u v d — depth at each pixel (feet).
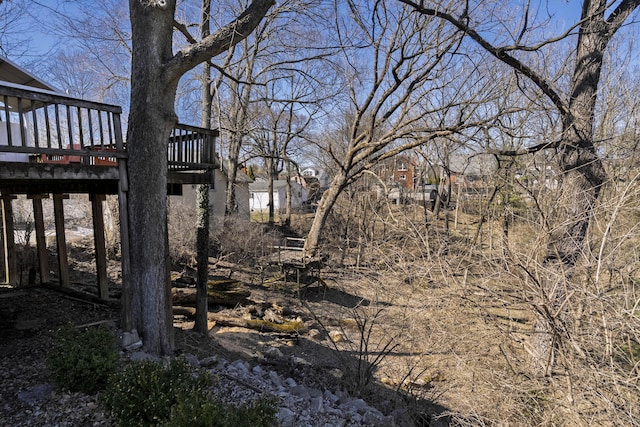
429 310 20.99
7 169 15.87
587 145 25.48
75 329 15.83
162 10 19.44
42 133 63.05
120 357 17.48
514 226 24.39
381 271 27.63
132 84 19.80
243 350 27.91
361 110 50.93
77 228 62.13
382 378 25.16
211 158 24.31
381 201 50.65
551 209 19.86
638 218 18.95
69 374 14.20
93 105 18.62
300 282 47.34
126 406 12.07
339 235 59.77
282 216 96.58
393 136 48.70
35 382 15.23
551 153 28.19
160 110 19.63
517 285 18.35
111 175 19.48
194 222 51.80
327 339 33.04
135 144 19.60
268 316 35.88
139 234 19.65
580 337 15.64
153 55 19.42
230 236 52.16
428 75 46.47
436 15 30.63
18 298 26.43
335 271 48.49
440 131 42.93
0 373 15.87
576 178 23.81
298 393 18.15
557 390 16.12
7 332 20.43
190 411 10.81
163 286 20.02
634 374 14.84
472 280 20.81
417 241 24.97
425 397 21.72
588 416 14.76
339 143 81.82
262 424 12.12
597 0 26.66
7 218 30.96
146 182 19.54
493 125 38.19
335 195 54.80
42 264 29.66
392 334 26.04
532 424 16.19
